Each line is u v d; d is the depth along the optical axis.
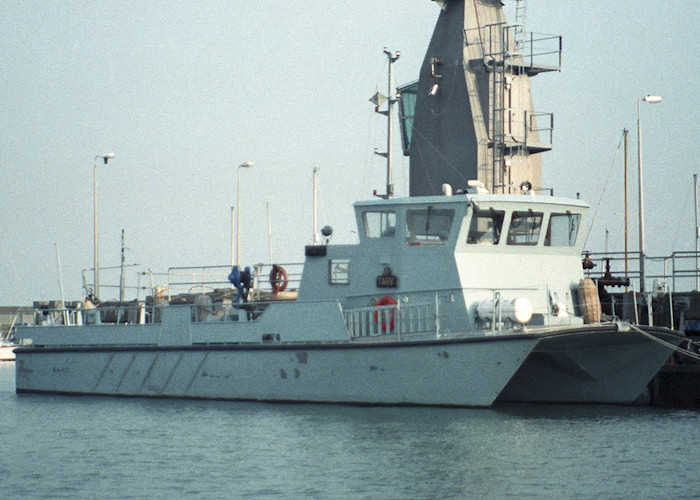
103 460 36.38
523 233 45.06
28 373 58.69
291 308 46.78
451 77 71.50
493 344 40.66
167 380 51.62
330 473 32.97
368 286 46.25
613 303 49.41
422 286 44.41
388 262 45.59
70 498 30.89
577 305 46.22
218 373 49.38
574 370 46.53
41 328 58.38
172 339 51.53
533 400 48.56
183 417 45.09
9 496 31.28
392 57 51.31
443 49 72.12
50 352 57.56
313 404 45.84
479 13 71.69
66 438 41.12
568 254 46.59
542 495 30.02
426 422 40.66
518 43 71.00
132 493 31.30
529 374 47.81
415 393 43.09
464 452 35.53
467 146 70.25
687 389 47.66
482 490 30.61
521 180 70.50
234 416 44.38
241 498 30.31
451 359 41.81
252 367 47.97
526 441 37.47
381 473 32.78
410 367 42.91
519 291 44.59
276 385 47.06
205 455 36.50
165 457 36.50
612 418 42.94
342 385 44.91
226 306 50.25
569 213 46.22
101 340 55.19
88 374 55.56
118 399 53.00
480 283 43.75
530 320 43.28
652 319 51.16
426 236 44.47
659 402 48.44
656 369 46.12
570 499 29.55
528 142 70.56
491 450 35.88
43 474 34.19
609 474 32.47
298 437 38.72
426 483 31.44
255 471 33.69
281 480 32.34
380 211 46.00
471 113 70.12
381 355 43.66
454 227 43.56
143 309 55.16
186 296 56.81
